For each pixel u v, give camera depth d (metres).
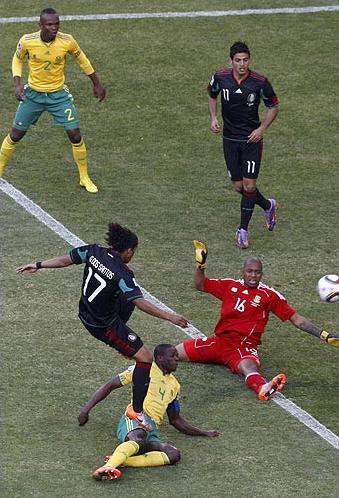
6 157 48.81
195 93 57.16
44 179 49.81
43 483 30.19
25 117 47.62
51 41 46.12
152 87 57.59
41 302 40.03
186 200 48.44
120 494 29.80
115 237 32.72
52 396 34.50
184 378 35.88
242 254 44.38
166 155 52.09
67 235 45.00
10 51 60.38
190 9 65.62
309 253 44.56
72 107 47.50
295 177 50.59
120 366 36.28
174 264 43.31
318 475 31.12
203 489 30.23
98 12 65.00
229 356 35.94
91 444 32.19
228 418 33.84
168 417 32.62
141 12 65.19
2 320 38.72
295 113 55.75
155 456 31.16
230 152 44.12
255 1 66.94
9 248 43.75
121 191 48.97
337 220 47.19
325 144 53.34
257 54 60.81
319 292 35.69
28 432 32.59
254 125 43.72
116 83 57.88
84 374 35.75
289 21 64.38
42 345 37.28
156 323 39.06
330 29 63.62
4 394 34.47
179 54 60.53
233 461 31.64
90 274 32.59
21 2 66.12
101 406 34.12
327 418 34.03
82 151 48.16
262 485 30.55
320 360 37.41
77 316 39.16
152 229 45.94
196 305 40.53
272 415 34.03
